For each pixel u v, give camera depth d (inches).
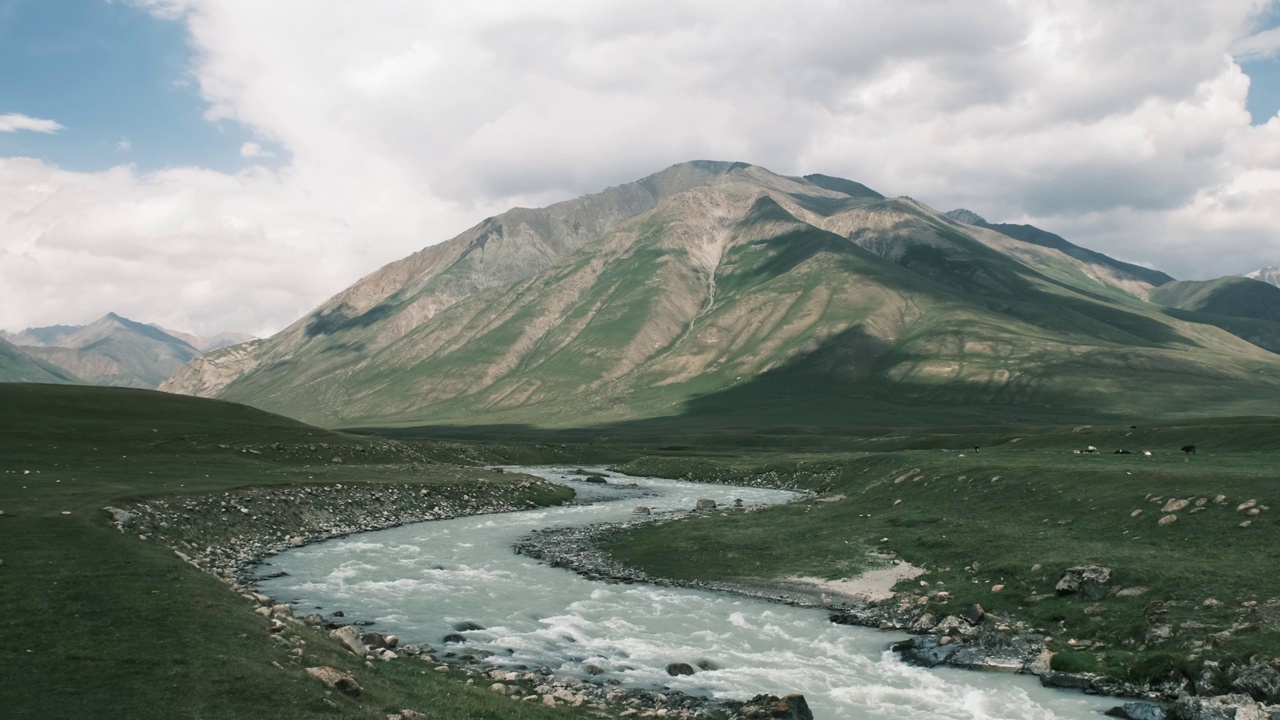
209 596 1194.6
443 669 1159.6
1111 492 2175.2
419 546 2454.5
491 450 6555.1
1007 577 1708.9
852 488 3705.7
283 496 2785.4
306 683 871.7
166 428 4217.5
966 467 2979.8
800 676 1272.1
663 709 1072.8
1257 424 3619.6
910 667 1326.3
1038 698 1168.8
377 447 4798.2
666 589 1921.8
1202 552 1625.2
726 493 4434.1
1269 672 1088.8
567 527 2945.4
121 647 908.6
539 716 938.7
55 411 4197.8
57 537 1510.8
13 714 707.4
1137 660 1222.9
